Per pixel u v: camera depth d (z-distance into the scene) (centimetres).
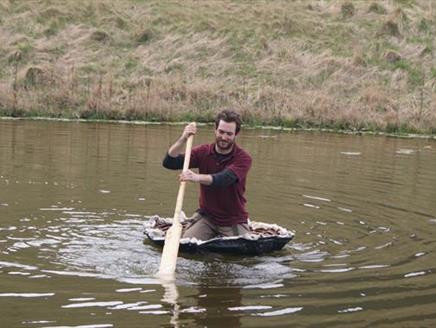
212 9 3178
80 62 2681
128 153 1420
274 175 1227
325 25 3059
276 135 1988
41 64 2602
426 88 2642
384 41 2942
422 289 623
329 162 1434
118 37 2898
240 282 635
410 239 810
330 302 584
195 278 643
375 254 742
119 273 646
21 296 568
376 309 569
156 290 601
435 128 2323
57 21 2928
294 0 3334
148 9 3139
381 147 1802
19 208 880
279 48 2877
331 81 2675
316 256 732
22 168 1171
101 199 963
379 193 1094
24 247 714
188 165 754
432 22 3075
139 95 2395
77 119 2183
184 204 969
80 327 508
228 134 760
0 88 2325
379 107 2489
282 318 544
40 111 2217
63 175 1127
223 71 2702
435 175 1307
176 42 2877
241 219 791
